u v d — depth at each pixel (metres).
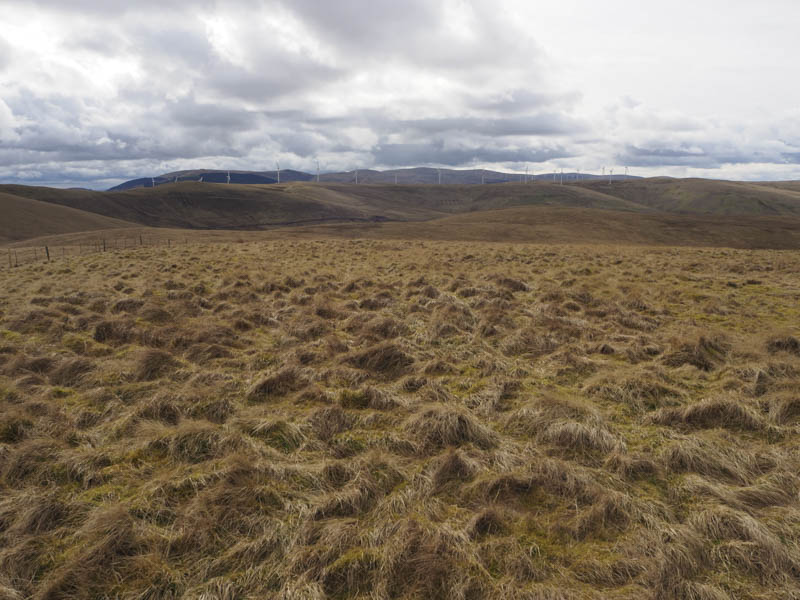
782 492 5.25
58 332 11.28
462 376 8.95
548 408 7.15
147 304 13.33
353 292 17.19
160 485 5.30
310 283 18.62
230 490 5.17
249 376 8.84
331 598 4.02
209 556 4.44
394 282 18.80
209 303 14.98
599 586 4.09
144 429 6.62
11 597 3.99
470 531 4.67
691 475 5.60
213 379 8.52
